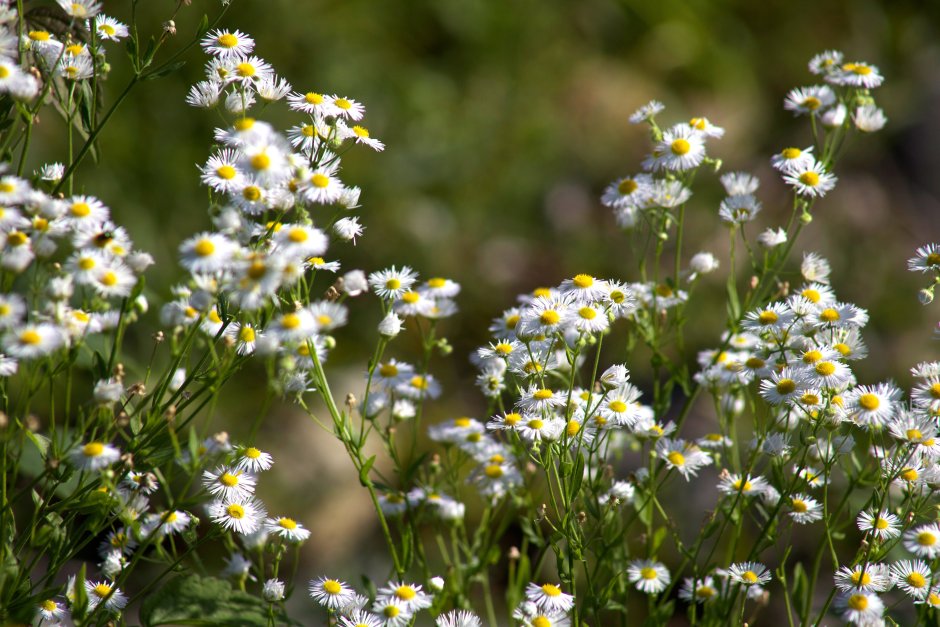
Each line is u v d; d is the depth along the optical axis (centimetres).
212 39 134
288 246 129
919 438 130
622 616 137
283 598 132
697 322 228
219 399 202
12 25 132
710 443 139
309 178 130
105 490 129
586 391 134
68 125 131
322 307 128
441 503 138
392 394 138
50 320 126
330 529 193
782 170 139
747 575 131
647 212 141
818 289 136
